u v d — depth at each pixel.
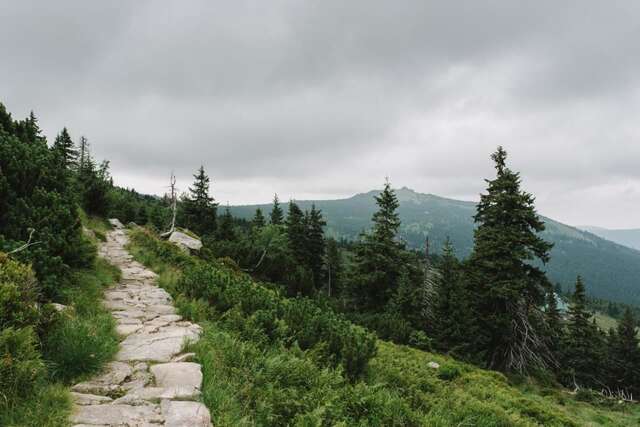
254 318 8.52
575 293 38.91
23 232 7.70
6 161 8.34
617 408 21.81
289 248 44.91
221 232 45.78
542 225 22.58
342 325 9.95
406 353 17.31
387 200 35.09
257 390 5.24
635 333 42.12
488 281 22.91
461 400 10.05
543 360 24.48
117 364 5.43
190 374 5.16
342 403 5.78
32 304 5.00
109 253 17.39
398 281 33.03
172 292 11.23
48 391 4.07
